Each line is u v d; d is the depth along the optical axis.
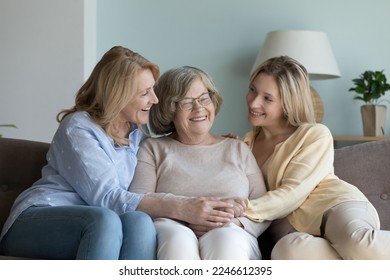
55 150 2.65
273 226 2.87
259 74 2.98
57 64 5.36
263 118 2.98
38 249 2.44
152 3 5.74
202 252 2.40
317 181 2.78
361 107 5.32
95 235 2.25
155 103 2.78
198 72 2.86
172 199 2.58
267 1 5.70
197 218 2.54
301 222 2.72
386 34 5.65
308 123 2.96
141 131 2.92
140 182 2.77
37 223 2.43
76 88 5.34
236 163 2.83
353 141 5.22
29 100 5.41
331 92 5.68
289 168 2.82
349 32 5.66
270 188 2.87
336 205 2.63
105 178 2.57
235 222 2.62
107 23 5.72
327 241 2.51
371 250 2.36
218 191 2.74
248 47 5.71
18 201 2.60
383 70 5.52
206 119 2.85
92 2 5.52
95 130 2.65
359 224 2.46
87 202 2.58
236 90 5.72
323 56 5.21
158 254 2.37
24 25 5.40
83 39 5.32
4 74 5.44
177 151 2.85
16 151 2.83
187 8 5.74
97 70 2.74
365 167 2.97
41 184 2.65
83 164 2.56
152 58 5.75
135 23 5.74
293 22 5.70
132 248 2.32
